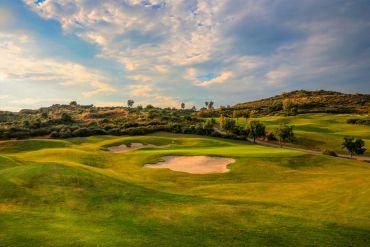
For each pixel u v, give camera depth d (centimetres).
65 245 1542
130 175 3684
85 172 3059
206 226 1884
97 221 1966
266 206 2339
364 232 1817
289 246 1620
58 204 2292
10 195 2405
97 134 10825
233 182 3422
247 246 1603
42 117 17175
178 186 3177
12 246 1522
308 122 14400
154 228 1841
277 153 5053
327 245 1639
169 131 11281
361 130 12025
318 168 4250
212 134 10556
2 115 19212
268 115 18462
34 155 5566
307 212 2191
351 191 2727
